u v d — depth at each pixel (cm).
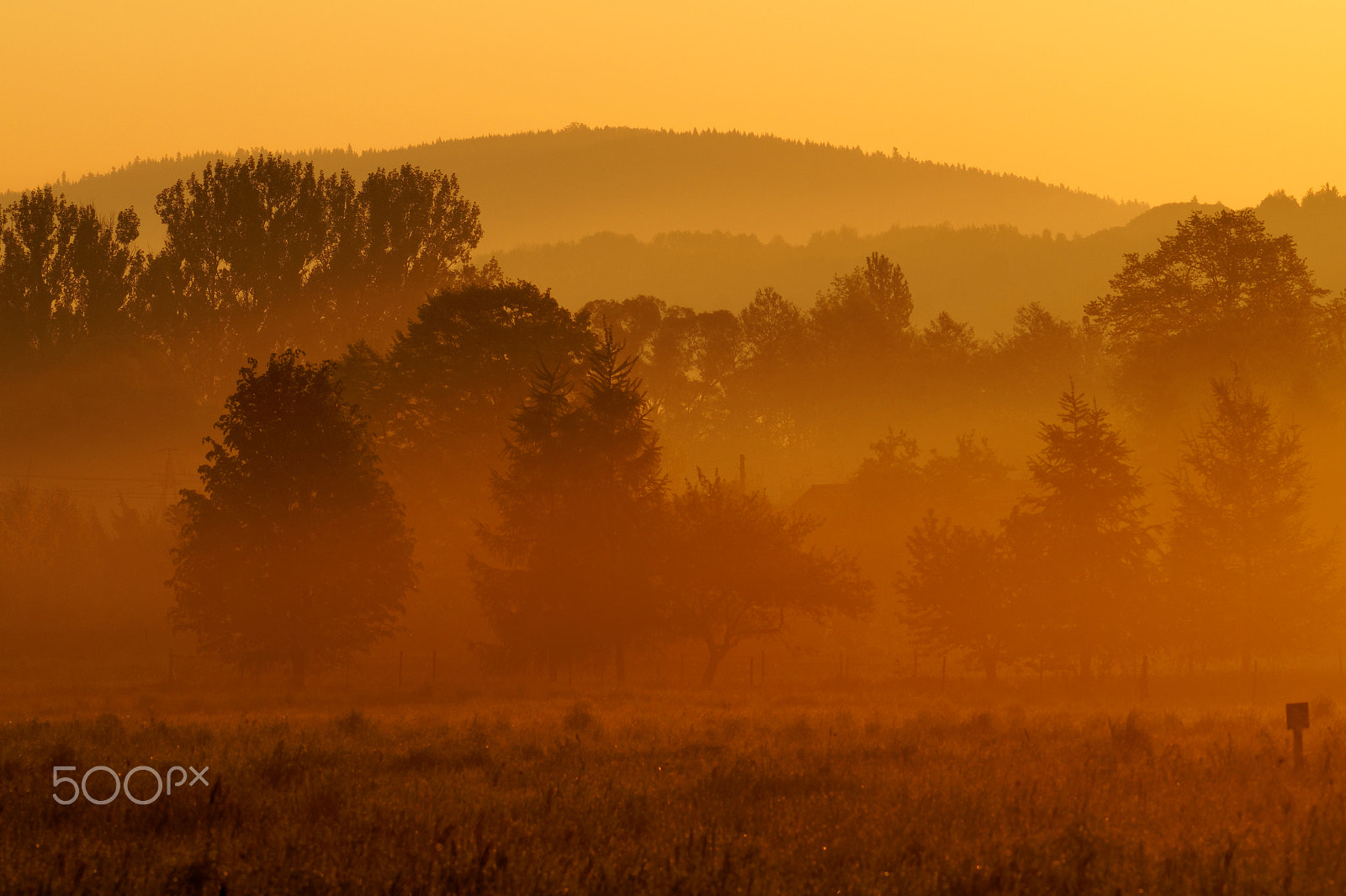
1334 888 3234
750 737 7594
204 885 3169
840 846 3688
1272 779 5094
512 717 10012
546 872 3250
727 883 3148
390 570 16712
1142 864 3406
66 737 7175
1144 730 7331
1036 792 4716
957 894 3162
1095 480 16712
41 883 3128
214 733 7769
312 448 16288
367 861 3419
